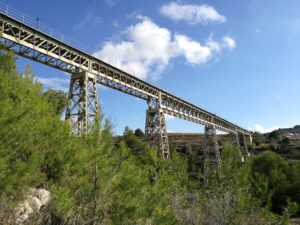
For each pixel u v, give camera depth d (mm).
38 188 7184
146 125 38438
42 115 8039
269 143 104312
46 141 7367
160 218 6379
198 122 54125
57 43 23406
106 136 6984
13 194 5945
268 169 23984
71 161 6598
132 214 6121
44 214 6301
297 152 84562
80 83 25984
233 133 77875
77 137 7516
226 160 10555
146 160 9148
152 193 6641
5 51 12297
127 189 6309
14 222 5836
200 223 8820
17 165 5832
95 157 6562
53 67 24266
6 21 19562
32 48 21484
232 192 9758
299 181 15391
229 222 8961
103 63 28406
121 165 6918
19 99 7375
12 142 5863
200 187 10672
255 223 9180
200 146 88750
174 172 10203
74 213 6266
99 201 6328
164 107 40438
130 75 32469
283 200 14516
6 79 6988
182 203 8867
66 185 6777
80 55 25641
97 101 26297
